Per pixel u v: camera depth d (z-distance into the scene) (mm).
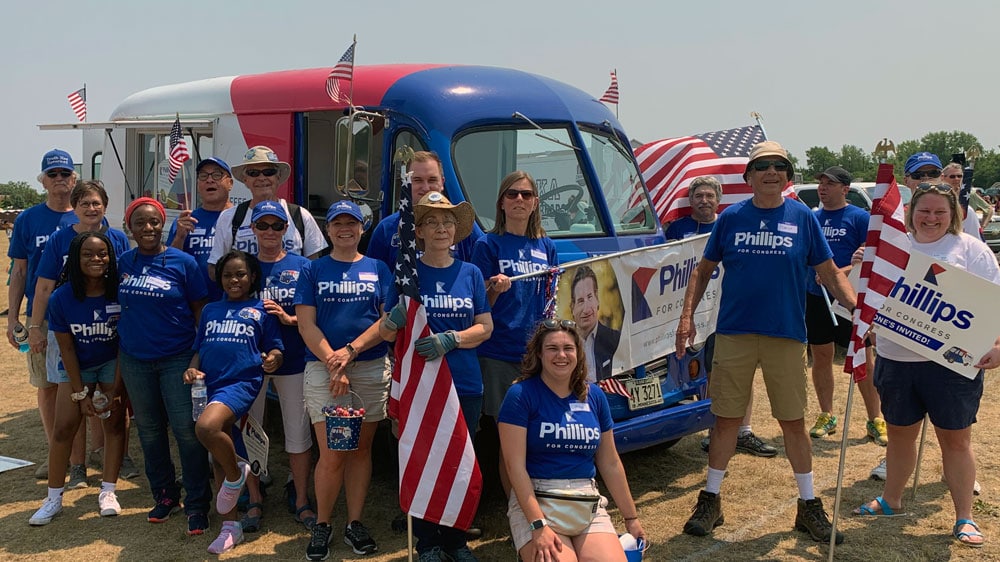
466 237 5098
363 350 4672
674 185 7926
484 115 5887
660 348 5668
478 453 5332
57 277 5699
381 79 6250
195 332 5305
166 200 8102
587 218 6191
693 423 5688
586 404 4164
